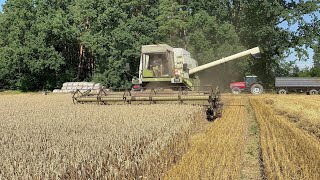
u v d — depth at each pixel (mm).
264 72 50656
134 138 9531
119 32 48250
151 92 19500
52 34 55688
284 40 49500
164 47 22234
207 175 7492
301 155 9367
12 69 54812
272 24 49281
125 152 8016
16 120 13055
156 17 51469
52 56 54375
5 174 6301
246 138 12578
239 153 9594
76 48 63844
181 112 15328
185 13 50531
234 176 7598
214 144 10758
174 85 22797
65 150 7684
